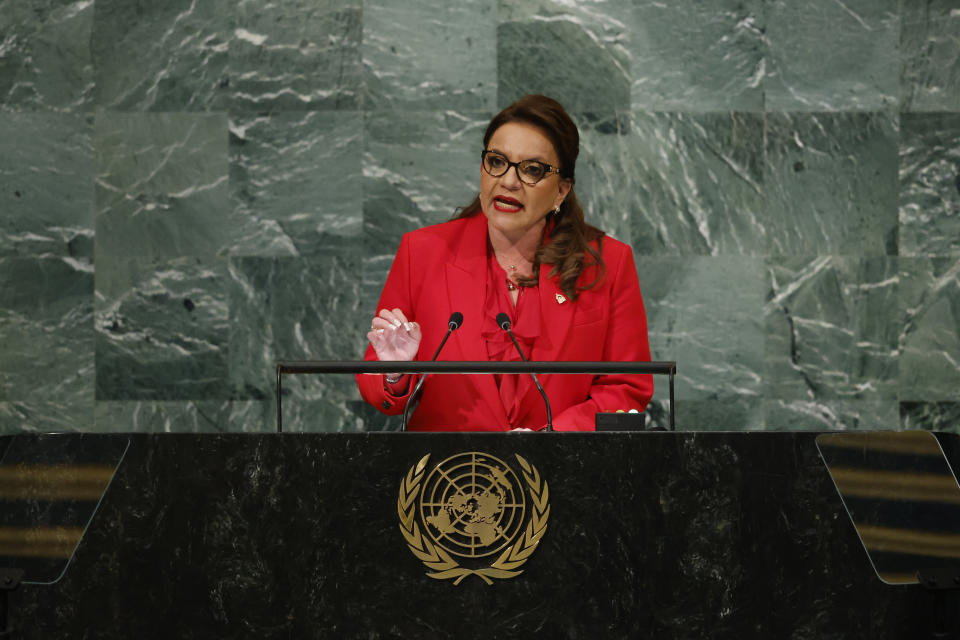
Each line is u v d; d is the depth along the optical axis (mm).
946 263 17094
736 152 17125
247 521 6852
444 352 10242
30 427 16781
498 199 10344
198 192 16969
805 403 16938
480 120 17031
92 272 16938
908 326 17047
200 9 17062
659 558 6855
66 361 16844
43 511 6871
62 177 16969
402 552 6824
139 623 6777
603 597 6824
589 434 6965
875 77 17219
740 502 6895
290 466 6895
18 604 6754
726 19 17203
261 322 16891
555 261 10430
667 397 16938
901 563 6855
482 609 6793
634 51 17156
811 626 6801
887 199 17125
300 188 16969
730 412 16906
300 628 6762
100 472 6930
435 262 10695
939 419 16953
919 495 6984
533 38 17125
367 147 17000
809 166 17141
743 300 17016
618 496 6906
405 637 6770
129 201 16969
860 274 17062
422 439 6938
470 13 17125
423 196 16969
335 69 17047
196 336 16891
